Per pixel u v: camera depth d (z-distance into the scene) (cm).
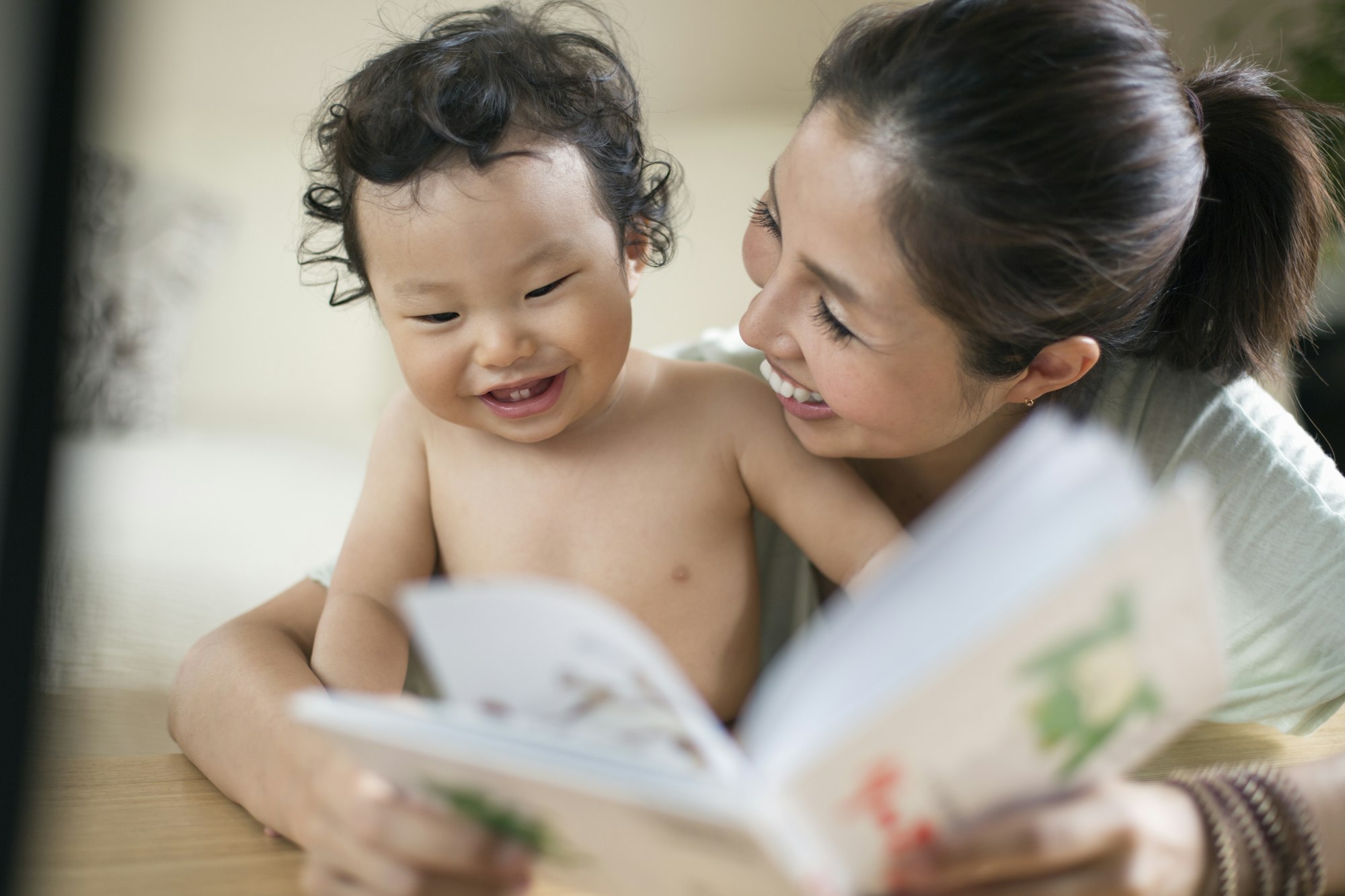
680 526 90
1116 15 75
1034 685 43
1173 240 79
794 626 102
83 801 75
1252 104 90
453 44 91
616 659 45
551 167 84
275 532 258
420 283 82
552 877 55
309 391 358
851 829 45
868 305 74
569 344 84
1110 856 50
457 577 94
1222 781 59
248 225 353
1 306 38
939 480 98
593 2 284
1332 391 205
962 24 73
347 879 54
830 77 79
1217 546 97
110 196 307
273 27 362
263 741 72
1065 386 85
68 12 37
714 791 40
